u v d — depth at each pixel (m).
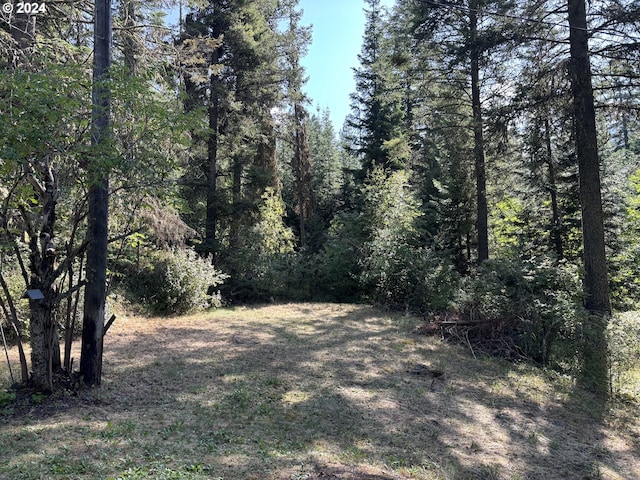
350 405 5.75
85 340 5.65
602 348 8.03
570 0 9.98
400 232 14.37
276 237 17.41
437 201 19.31
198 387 5.96
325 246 16.70
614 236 14.82
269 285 15.44
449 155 15.49
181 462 3.69
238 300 15.21
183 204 5.87
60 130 4.77
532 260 10.14
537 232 17.05
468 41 13.42
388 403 5.96
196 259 13.09
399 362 7.95
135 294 11.87
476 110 14.27
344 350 8.47
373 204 16.27
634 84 9.84
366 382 6.75
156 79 8.38
